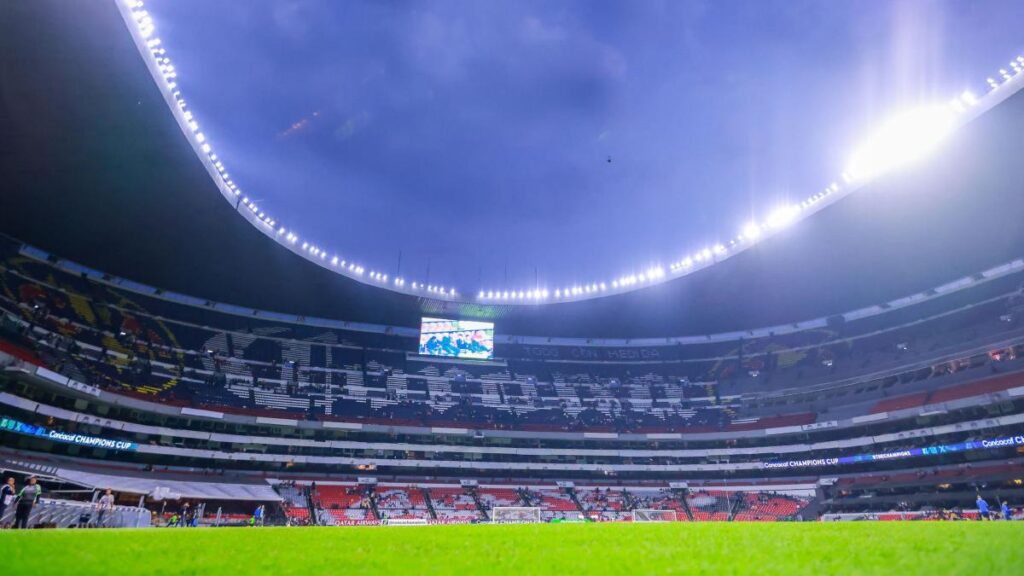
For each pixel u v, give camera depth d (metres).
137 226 45.66
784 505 54.03
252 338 61.69
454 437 59.31
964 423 47.31
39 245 49.19
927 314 60.41
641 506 56.00
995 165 40.56
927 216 47.03
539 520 41.75
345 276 55.22
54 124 33.16
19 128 33.47
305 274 54.69
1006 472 43.66
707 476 59.94
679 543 4.58
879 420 51.88
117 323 51.91
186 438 48.84
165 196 40.88
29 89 30.25
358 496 52.00
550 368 72.25
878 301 63.72
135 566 3.47
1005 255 54.00
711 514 54.84
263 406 54.31
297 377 59.97
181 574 3.22
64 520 22.69
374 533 7.26
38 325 43.84
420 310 65.62
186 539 5.77
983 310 56.44
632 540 4.98
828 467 55.97
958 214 46.75
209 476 47.84
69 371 40.34
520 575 3.05
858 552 3.71
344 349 66.38
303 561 3.72
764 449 58.28
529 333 73.88
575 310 66.50
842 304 64.88
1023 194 44.09
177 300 59.19
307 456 53.06
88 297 51.53
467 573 3.15
